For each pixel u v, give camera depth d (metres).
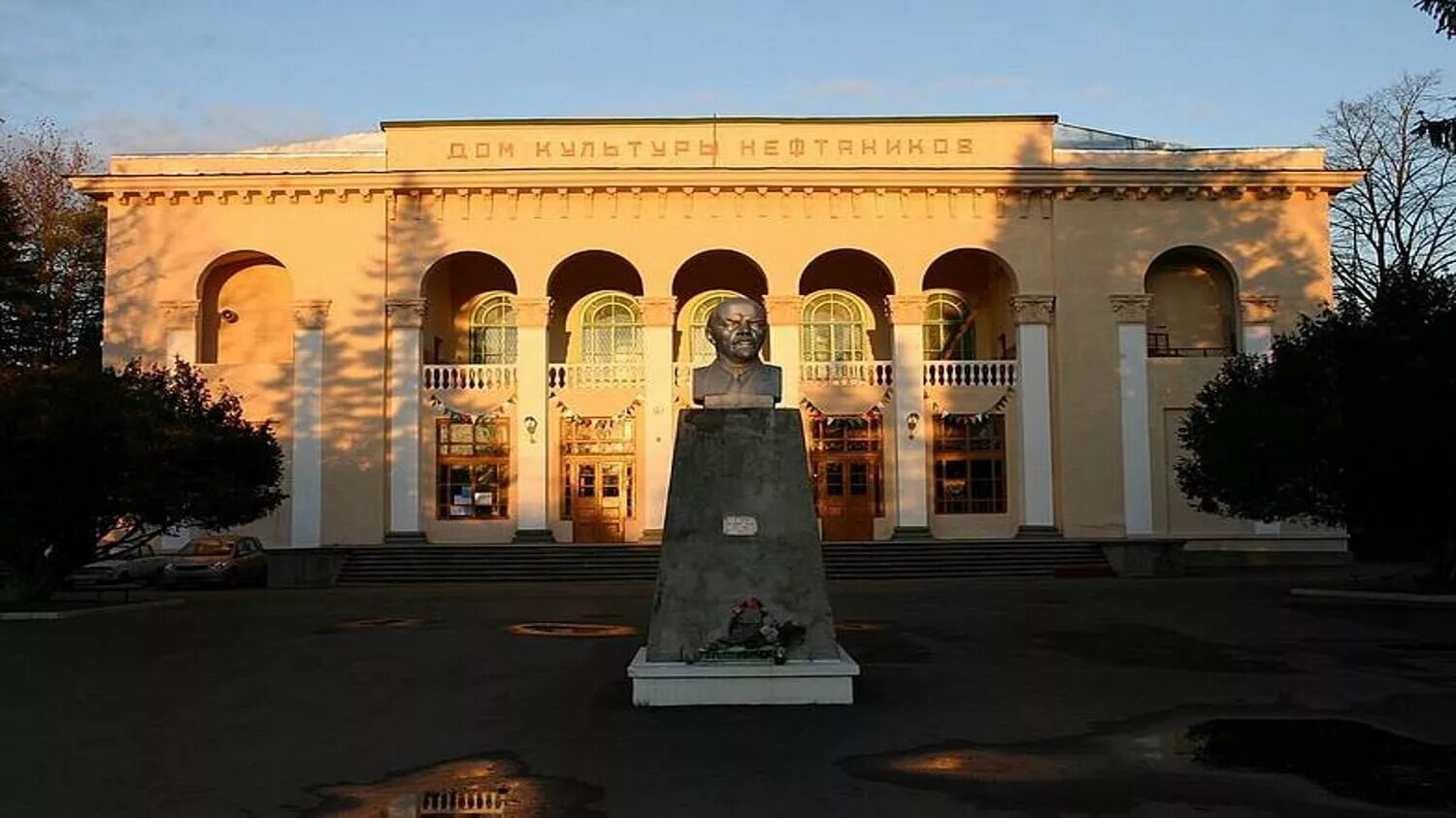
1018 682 11.33
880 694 10.59
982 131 33.78
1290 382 21.64
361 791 7.32
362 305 32.94
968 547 30.11
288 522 32.34
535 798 7.09
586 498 33.62
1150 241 33.12
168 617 18.97
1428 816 6.61
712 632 9.94
